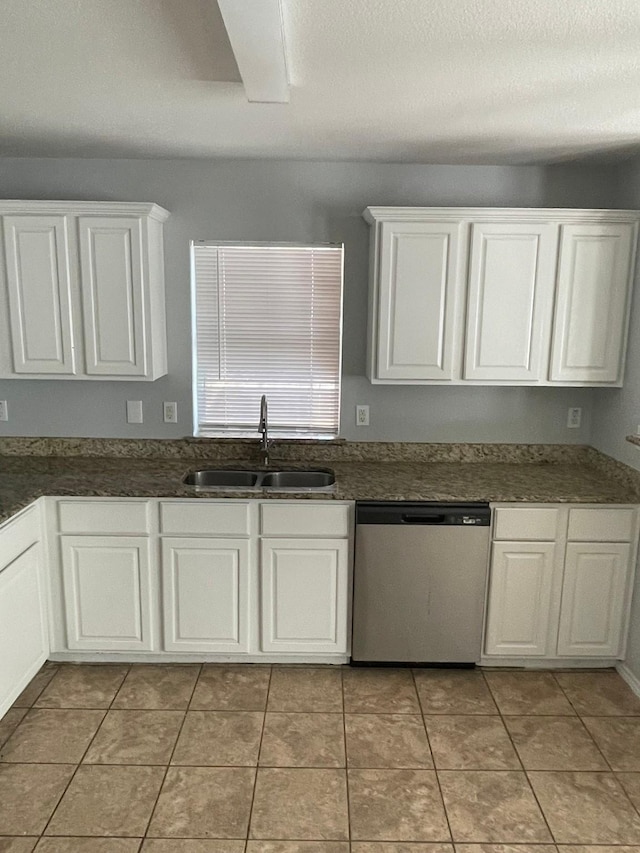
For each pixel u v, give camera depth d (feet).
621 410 10.61
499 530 9.86
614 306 10.32
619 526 9.85
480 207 10.77
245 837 6.99
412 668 10.41
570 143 9.51
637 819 7.34
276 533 9.86
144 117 8.43
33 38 5.91
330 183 11.10
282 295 11.44
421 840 7.00
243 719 9.00
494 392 11.63
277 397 11.76
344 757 8.28
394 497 9.73
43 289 10.30
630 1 5.03
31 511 9.40
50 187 11.07
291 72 6.67
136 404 11.63
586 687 9.95
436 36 5.75
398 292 10.37
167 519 9.80
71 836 6.96
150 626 10.12
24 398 11.63
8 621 8.69
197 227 11.22
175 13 5.41
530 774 8.03
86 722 8.87
